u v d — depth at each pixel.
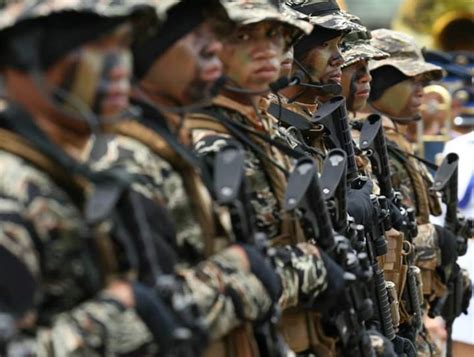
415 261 15.72
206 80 9.51
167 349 8.01
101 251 8.00
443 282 16.42
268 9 10.52
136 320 7.91
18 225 7.52
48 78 7.85
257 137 10.55
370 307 10.75
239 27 10.41
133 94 9.04
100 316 7.82
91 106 7.95
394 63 16.53
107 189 7.75
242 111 10.59
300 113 12.94
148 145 8.91
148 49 9.33
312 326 10.51
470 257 18.53
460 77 24.64
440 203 17.50
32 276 7.54
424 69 16.50
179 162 9.04
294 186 10.05
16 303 7.48
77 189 7.86
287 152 10.46
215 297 8.73
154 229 8.62
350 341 10.63
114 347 7.84
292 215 10.34
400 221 14.16
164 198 8.89
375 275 12.68
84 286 7.91
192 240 9.09
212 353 9.20
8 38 7.76
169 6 9.23
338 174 11.16
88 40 7.85
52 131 7.98
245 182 9.36
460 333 18.41
